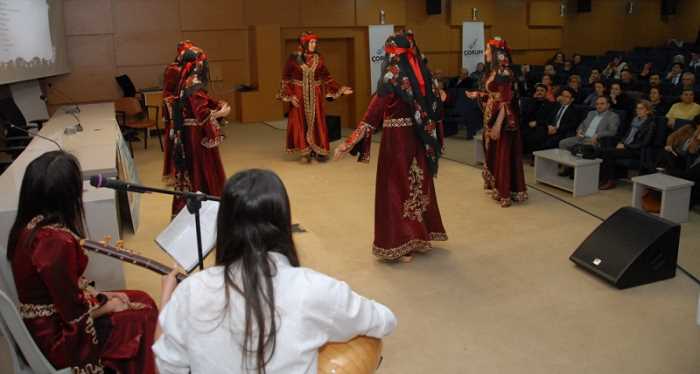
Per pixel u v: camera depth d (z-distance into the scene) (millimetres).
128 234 4766
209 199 2211
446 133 9586
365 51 11398
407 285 3725
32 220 2020
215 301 1220
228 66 10953
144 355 2186
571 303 3424
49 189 2002
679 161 5398
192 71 4641
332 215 5250
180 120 4664
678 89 8055
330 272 3943
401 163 3854
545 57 14297
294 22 10953
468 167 7090
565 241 4453
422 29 12008
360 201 5691
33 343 1958
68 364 2025
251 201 1247
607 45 15500
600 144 6141
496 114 5238
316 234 4730
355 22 11273
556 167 6324
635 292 3545
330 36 11203
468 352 2922
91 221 3572
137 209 5219
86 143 4855
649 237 3617
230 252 1257
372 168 7137
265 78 10836
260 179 1286
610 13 15359
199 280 1264
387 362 2838
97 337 2137
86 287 2314
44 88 9531
